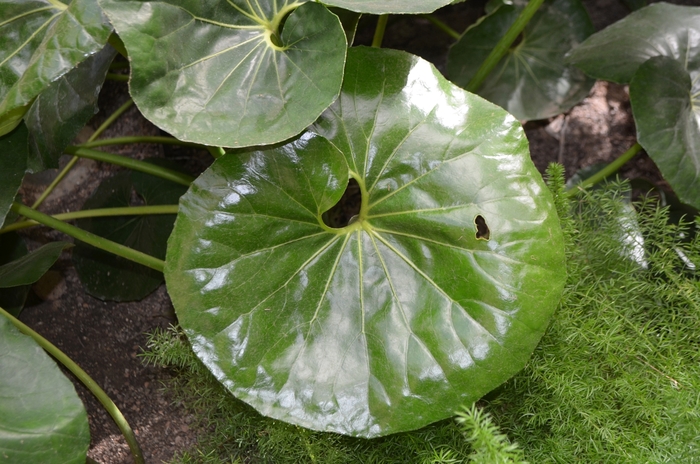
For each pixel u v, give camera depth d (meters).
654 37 0.89
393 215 0.66
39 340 0.73
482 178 0.65
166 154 0.98
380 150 0.66
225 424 0.74
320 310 0.65
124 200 0.93
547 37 1.00
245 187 0.64
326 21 0.61
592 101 1.04
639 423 0.68
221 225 0.64
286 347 0.64
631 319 0.73
